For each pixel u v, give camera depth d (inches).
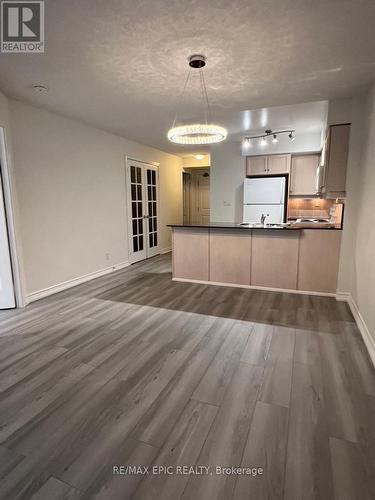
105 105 139.9
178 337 104.7
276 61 96.9
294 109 148.9
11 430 63.0
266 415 66.9
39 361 89.7
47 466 54.3
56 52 90.5
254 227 157.9
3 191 127.5
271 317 122.3
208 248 171.2
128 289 163.2
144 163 237.8
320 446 58.4
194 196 341.1
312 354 93.0
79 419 65.9
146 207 244.8
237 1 67.5
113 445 58.9
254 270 162.6
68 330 111.0
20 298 134.9
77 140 167.5
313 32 80.5
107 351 95.3
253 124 180.5
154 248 261.4
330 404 70.5
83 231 176.2
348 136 133.1
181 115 156.7
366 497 48.5
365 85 116.1
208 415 67.0
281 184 214.1
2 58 94.0
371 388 76.4
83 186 174.2
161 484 50.8
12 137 130.0
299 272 153.3
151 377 81.2
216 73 105.5
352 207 135.6
